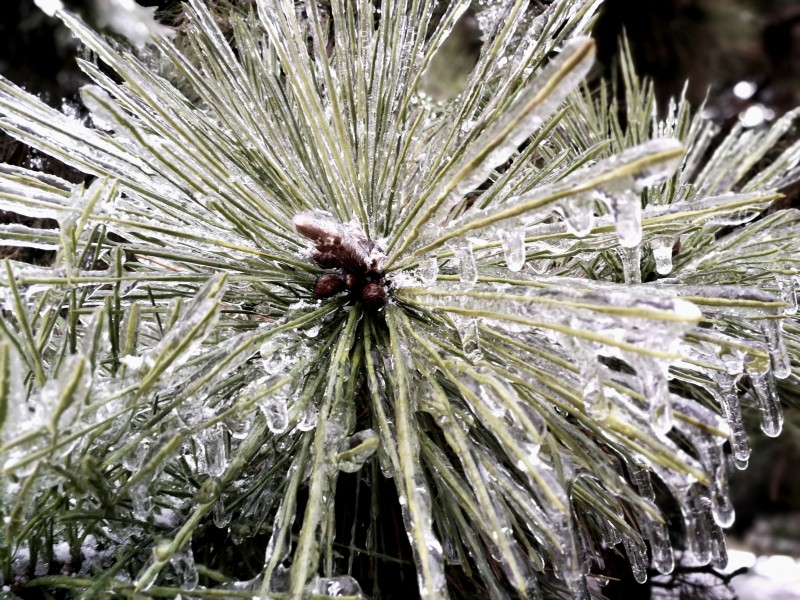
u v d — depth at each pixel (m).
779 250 0.28
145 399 0.21
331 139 0.25
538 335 0.23
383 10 0.26
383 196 0.27
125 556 0.22
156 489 0.23
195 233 0.23
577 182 0.19
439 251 0.25
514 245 0.21
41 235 0.22
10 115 0.23
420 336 0.23
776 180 0.40
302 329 0.25
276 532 0.21
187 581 0.21
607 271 0.31
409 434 0.21
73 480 0.20
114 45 0.34
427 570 0.19
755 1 0.62
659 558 0.21
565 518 0.20
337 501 0.28
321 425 0.22
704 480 0.19
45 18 0.33
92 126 0.36
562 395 0.21
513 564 0.19
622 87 0.55
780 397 0.33
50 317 0.22
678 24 0.57
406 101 0.26
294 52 0.25
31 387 0.22
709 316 0.26
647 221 0.22
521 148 0.36
